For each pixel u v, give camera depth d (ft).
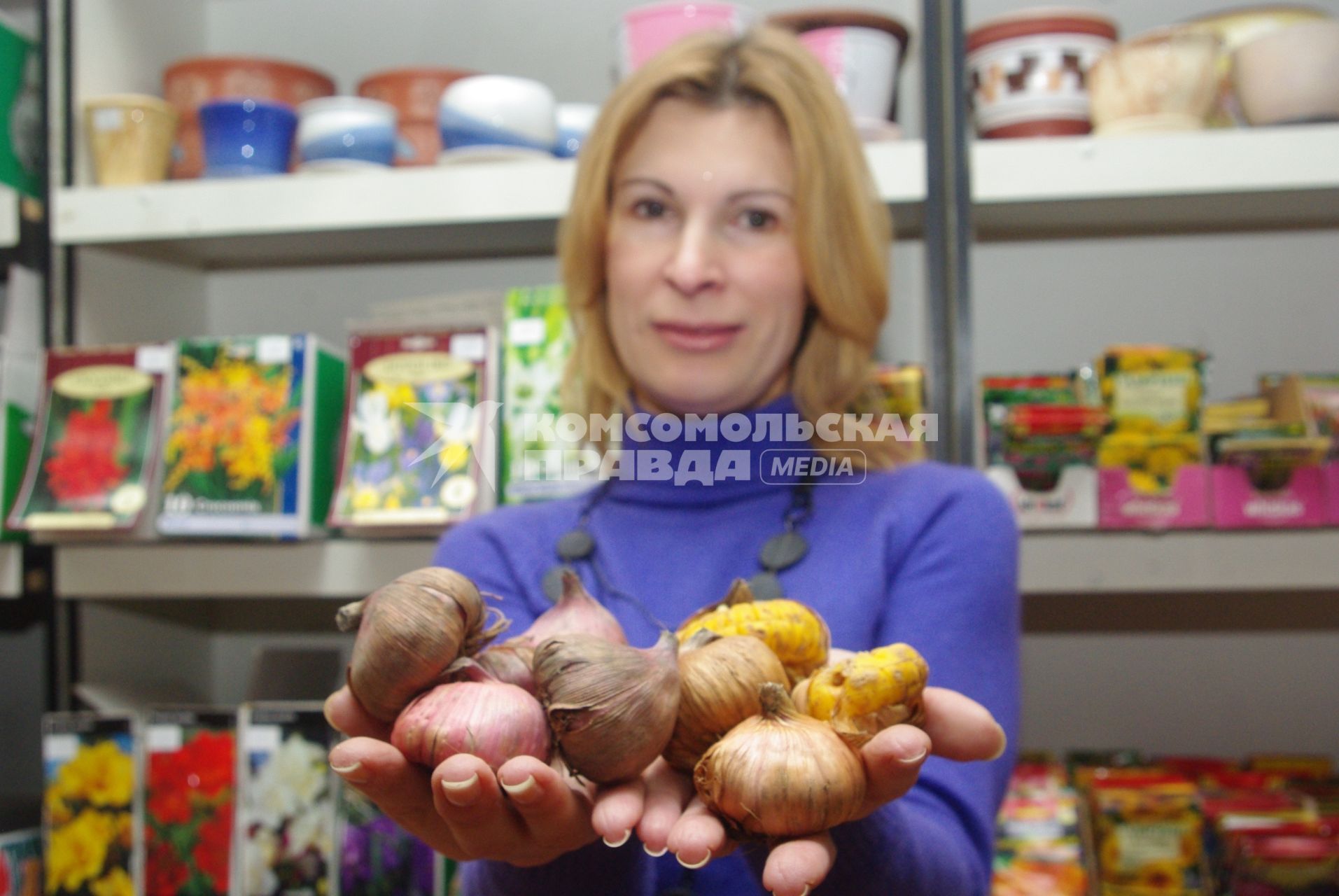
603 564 2.73
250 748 3.58
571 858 1.82
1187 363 3.51
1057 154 3.53
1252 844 3.22
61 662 3.96
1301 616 4.48
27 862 3.83
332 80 4.35
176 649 4.71
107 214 3.93
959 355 3.55
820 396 2.83
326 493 3.87
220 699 4.99
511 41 5.03
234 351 3.81
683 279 2.53
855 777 1.41
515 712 1.50
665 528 2.77
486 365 3.76
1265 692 4.50
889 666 1.49
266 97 4.12
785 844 1.37
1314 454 3.35
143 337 4.57
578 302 2.96
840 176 2.64
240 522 3.70
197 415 3.80
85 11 4.16
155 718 3.66
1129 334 4.63
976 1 4.80
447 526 3.64
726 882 2.40
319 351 3.84
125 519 3.74
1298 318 4.53
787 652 1.74
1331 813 3.51
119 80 4.34
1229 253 4.57
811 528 2.67
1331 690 4.46
